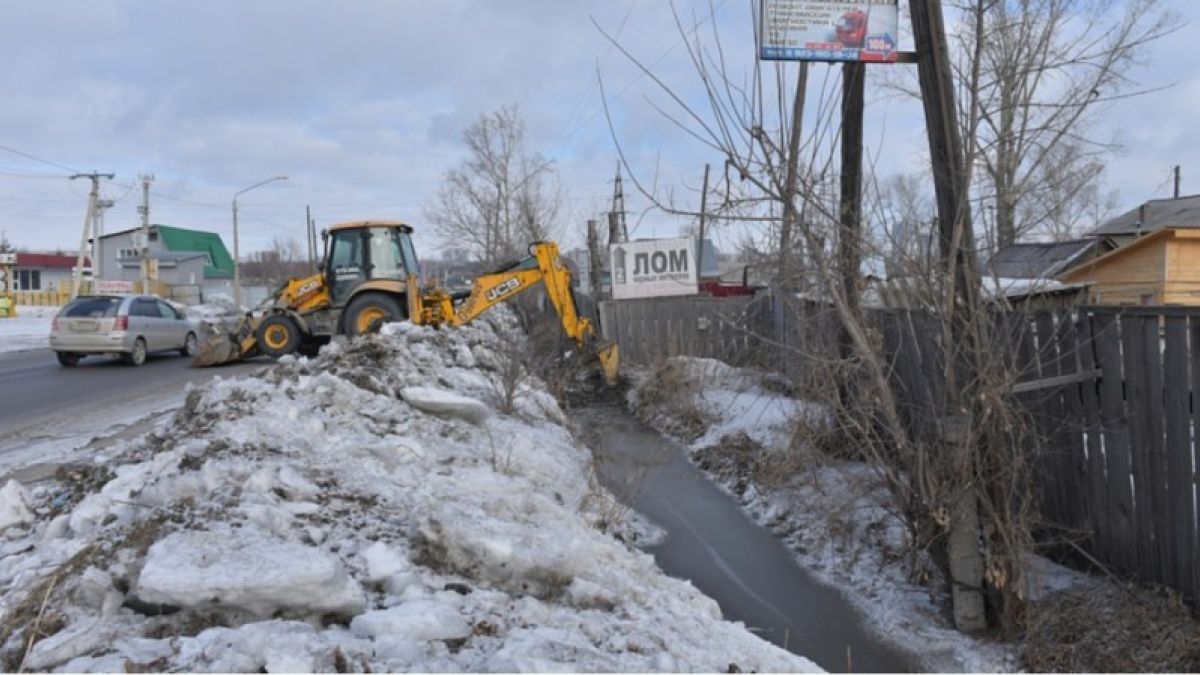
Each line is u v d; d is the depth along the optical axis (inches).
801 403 303.0
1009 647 198.7
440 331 580.4
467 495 209.3
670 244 813.9
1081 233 1110.4
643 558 227.6
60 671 112.9
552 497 264.5
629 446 424.5
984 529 209.0
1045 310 231.8
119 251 2906.0
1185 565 190.7
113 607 133.0
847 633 209.9
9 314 1841.8
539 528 181.8
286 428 245.9
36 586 141.3
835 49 240.1
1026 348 237.6
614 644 140.1
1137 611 193.9
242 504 165.9
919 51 215.9
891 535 257.1
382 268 753.6
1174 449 192.4
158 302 853.2
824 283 226.2
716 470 363.6
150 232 2918.3
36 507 215.0
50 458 344.2
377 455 230.8
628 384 571.8
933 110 214.1
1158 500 197.8
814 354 245.9
